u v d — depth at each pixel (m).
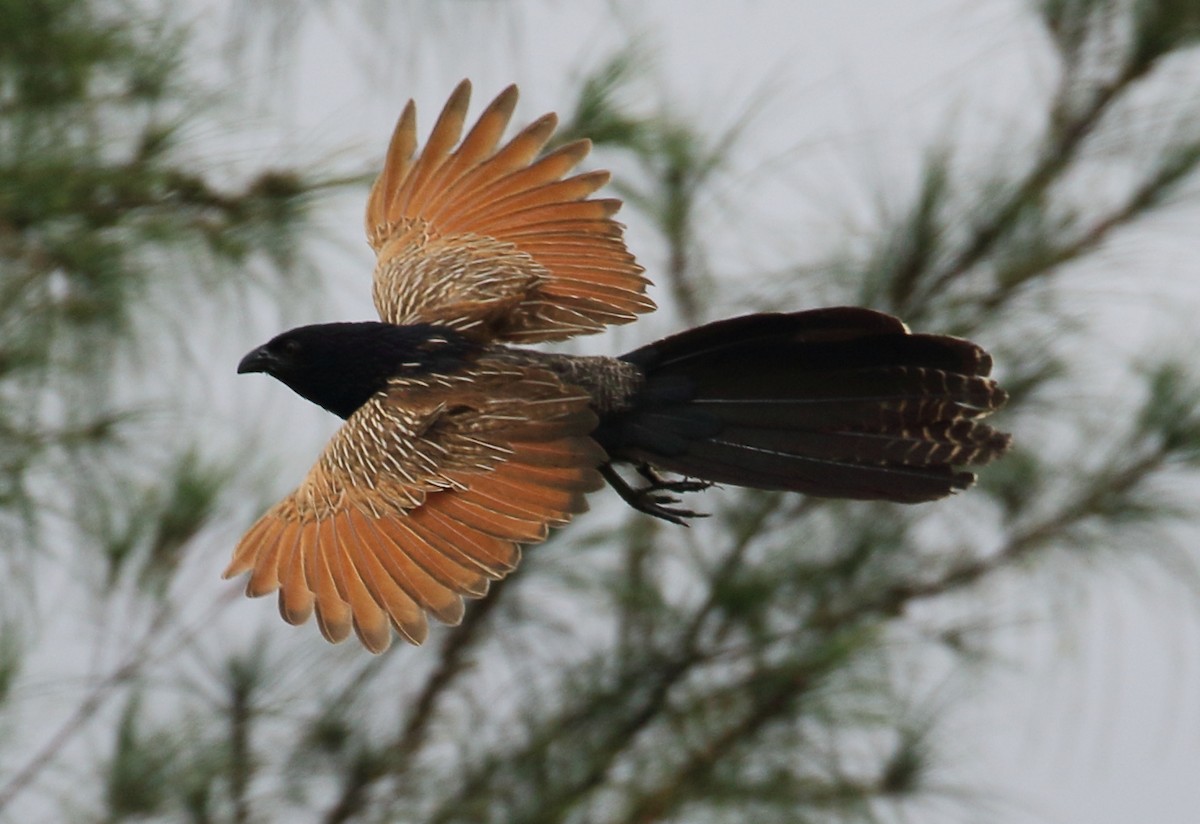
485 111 8.51
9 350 10.56
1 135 10.48
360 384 8.16
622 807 11.23
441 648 11.29
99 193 10.61
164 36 10.53
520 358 8.02
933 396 8.22
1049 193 11.30
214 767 10.84
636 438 8.27
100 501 10.80
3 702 10.52
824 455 8.20
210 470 10.75
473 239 8.52
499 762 11.26
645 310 8.30
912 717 11.12
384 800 11.19
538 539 7.45
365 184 10.68
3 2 10.23
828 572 11.34
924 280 11.21
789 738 11.19
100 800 10.77
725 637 11.30
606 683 11.28
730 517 11.36
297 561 7.73
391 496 7.65
